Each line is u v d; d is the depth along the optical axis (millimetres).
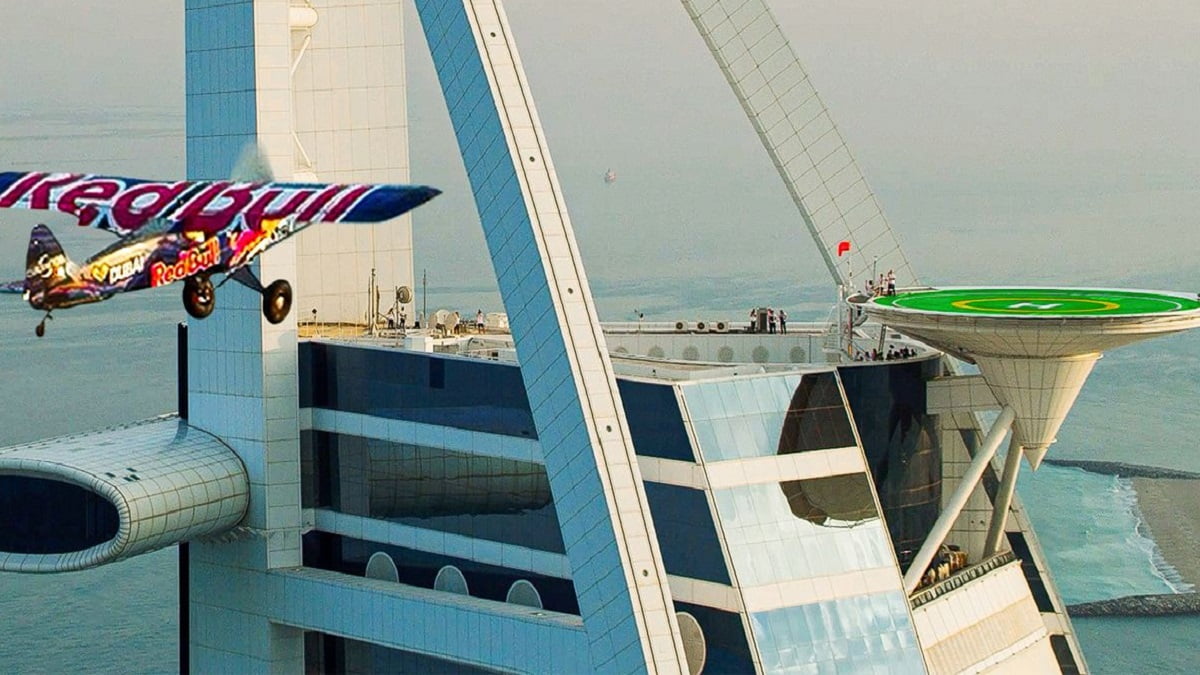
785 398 121250
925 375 131125
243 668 132125
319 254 142375
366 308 143750
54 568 124500
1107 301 126938
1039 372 123875
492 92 114750
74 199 71875
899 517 129625
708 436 118312
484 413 123562
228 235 71812
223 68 127625
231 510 128625
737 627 115750
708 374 125500
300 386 130250
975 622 130000
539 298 111250
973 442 134000
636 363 130125
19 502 126688
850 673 116812
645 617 105875
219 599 132625
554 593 121812
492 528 124312
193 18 128500
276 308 75125
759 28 141500
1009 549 137250
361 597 126062
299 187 70438
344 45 142375
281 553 130375
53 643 186875
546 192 113375
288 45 127500
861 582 119062
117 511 122500
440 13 118125
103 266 68688
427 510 127000
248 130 127000
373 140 143375
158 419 138000
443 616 122812
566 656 116938
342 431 130000
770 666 115188
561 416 109875
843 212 140125
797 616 116750
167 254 70438
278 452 129375
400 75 143125
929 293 132625
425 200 67875
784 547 117875
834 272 139125
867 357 134375
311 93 142000
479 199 115500
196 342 131250
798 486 119812
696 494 117438
